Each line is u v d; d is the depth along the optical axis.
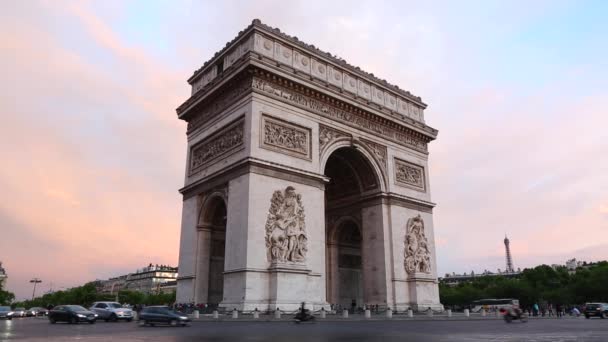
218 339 32.34
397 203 80.44
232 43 71.56
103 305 69.06
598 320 74.44
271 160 63.66
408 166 86.25
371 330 41.53
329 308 64.00
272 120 65.69
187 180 76.62
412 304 76.25
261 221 60.41
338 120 74.94
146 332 41.44
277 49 69.62
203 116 75.75
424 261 80.69
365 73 81.81
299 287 60.88
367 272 78.19
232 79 67.19
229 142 67.44
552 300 197.88
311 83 70.44
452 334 37.47
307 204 66.38
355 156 79.12
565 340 31.66
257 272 58.16
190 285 68.38
